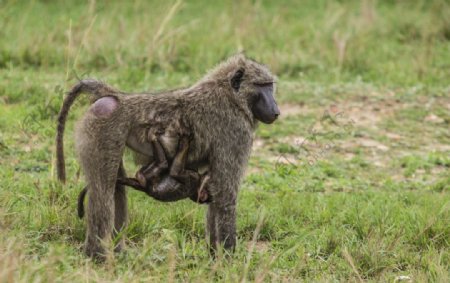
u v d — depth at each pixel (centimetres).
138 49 3881
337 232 2228
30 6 4388
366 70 4028
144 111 1889
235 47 4153
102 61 3744
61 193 2256
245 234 2231
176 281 1830
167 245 1969
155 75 3712
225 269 1895
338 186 2717
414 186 2756
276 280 1862
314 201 2516
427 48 4262
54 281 1653
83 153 1873
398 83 3847
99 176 1869
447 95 3709
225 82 1964
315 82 3809
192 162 1952
